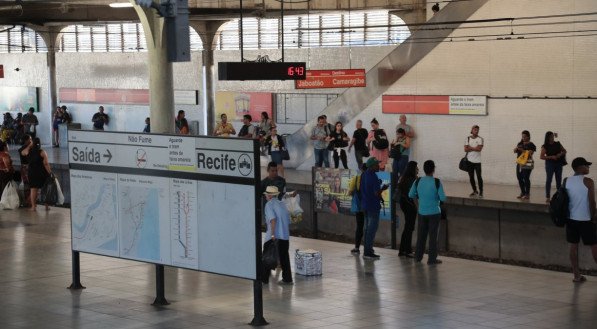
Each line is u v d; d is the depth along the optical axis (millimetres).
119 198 12484
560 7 23766
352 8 29125
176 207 11773
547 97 24094
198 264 11641
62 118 38344
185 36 15406
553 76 24000
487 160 25516
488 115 25422
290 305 12273
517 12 24688
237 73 21312
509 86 24922
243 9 29953
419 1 28078
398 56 27688
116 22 30812
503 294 12805
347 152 29234
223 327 11117
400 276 14188
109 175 12562
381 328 10961
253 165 10898
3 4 27531
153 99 16969
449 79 26391
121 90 37906
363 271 14641
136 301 12617
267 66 21719
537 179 24281
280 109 32844
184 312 11930
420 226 15328
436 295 12797
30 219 20703
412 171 15828
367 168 15648
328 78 26109
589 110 23328
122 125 38156
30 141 23000
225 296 12891
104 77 38562
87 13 29828
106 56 38406
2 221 20391
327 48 31688
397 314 11680
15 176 22672
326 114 30203
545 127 24219
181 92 35875
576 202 13320
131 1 16719
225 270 11359
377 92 28406
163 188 11891
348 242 20891
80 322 11453
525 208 18891
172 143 11711
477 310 11852
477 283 13602
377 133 26375
